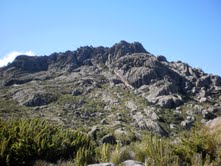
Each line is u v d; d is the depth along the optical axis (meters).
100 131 56.22
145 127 94.88
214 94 139.62
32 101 118.75
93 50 182.62
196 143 9.57
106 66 167.25
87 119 104.38
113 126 90.38
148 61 152.50
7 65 174.75
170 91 130.50
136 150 9.95
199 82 145.62
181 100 124.31
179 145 9.99
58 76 160.12
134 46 179.75
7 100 122.94
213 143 9.51
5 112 101.38
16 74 164.50
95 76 154.50
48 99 121.94
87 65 171.75
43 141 11.29
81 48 182.62
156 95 127.19
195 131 10.51
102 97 128.50
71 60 174.12
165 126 100.25
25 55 180.62
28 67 173.25
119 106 117.94
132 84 142.12
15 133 11.48
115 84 144.12
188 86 143.88
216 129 10.34
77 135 13.08
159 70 146.12
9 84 154.50
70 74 160.38
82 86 140.62
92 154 10.79
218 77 149.88
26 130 12.16
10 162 10.02
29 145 10.80
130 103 120.38
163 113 112.44
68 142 12.16
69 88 138.75
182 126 103.25
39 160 10.42
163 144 9.82
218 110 118.50
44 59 179.88
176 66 165.50
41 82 150.62
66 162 10.63
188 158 9.29
